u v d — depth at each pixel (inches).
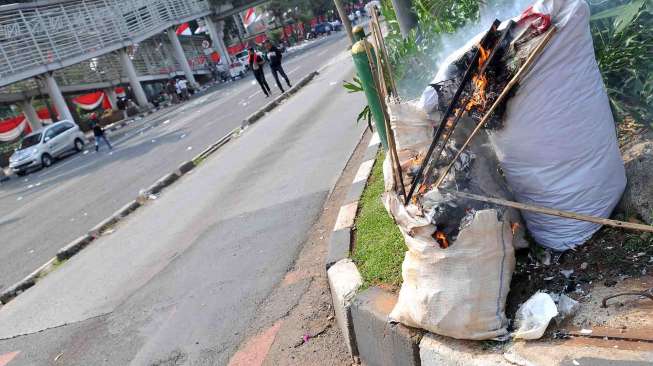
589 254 107.7
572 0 98.9
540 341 92.3
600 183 106.0
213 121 749.9
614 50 135.6
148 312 202.2
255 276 199.2
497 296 98.0
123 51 1451.8
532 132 102.4
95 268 282.2
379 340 117.6
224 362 153.6
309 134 417.1
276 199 283.0
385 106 118.6
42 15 1198.9
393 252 144.6
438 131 103.7
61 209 505.7
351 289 134.8
